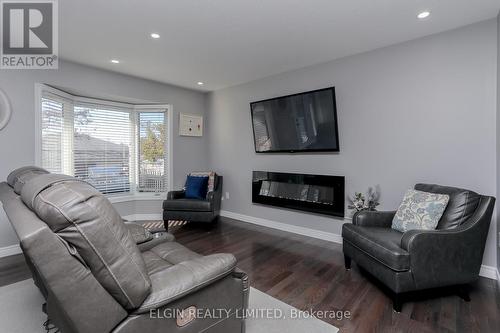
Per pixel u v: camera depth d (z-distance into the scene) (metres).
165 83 4.42
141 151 4.57
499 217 2.20
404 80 2.78
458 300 2.02
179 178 4.73
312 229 3.61
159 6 2.12
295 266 2.65
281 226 3.96
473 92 2.40
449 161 2.53
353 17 2.29
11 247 2.93
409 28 2.49
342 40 2.75
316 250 3.10
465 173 2.45
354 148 3.18
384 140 2.94
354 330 1.68
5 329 1.68
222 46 2.90
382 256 1.97
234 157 4.61
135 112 4.51
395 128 2.86
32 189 1.04
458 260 1.95
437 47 2.58
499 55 2.21
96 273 0.91
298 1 2.05
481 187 2.38
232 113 4.60
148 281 1.01
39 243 0.80
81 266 0.88
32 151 3.07
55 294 0.84
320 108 3.35
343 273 2.49
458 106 2.47
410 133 2.76
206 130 5.07
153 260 1.69
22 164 3.00
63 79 3.32
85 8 2.14
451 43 2.50
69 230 0.86
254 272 2.52
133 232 1.92
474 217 2.00
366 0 2.04
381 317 1.81
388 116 2.90
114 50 3.01
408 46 2.75
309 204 3.58
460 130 2.47
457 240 1.93
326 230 3.47
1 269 2.55
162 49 2.99
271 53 3.11
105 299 0.92
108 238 0.91
